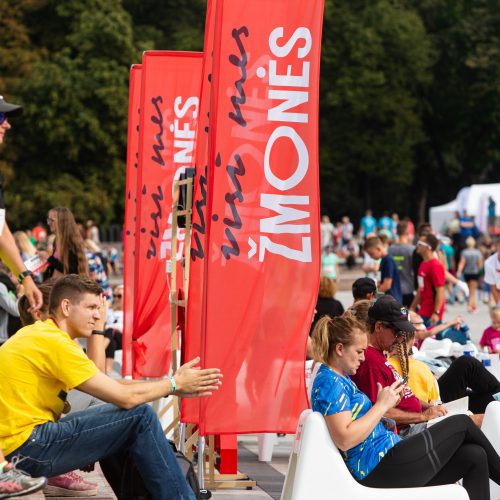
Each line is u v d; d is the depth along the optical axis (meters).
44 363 7.06
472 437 7.66
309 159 8.38
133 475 7.34
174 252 9.59
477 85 68.19
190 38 63.25
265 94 8.32
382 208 74.69
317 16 8.36
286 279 8.38
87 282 7.41
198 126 9.04
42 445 6.98
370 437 7.39
